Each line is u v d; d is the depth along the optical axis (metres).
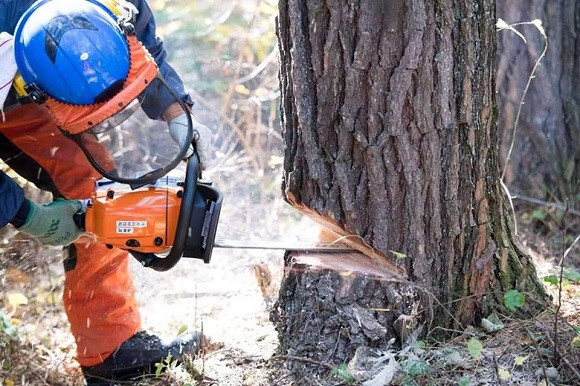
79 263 3.81
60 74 3.02
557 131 5.53
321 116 3.30
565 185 5.55
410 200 3.33
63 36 3.04
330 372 3.41
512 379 3.21
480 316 3.57
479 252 3.50
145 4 3.67
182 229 3.18
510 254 3.62
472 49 3.29
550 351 3.31
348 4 3.16
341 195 3.35
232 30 7.72
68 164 3.83
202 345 3.88
